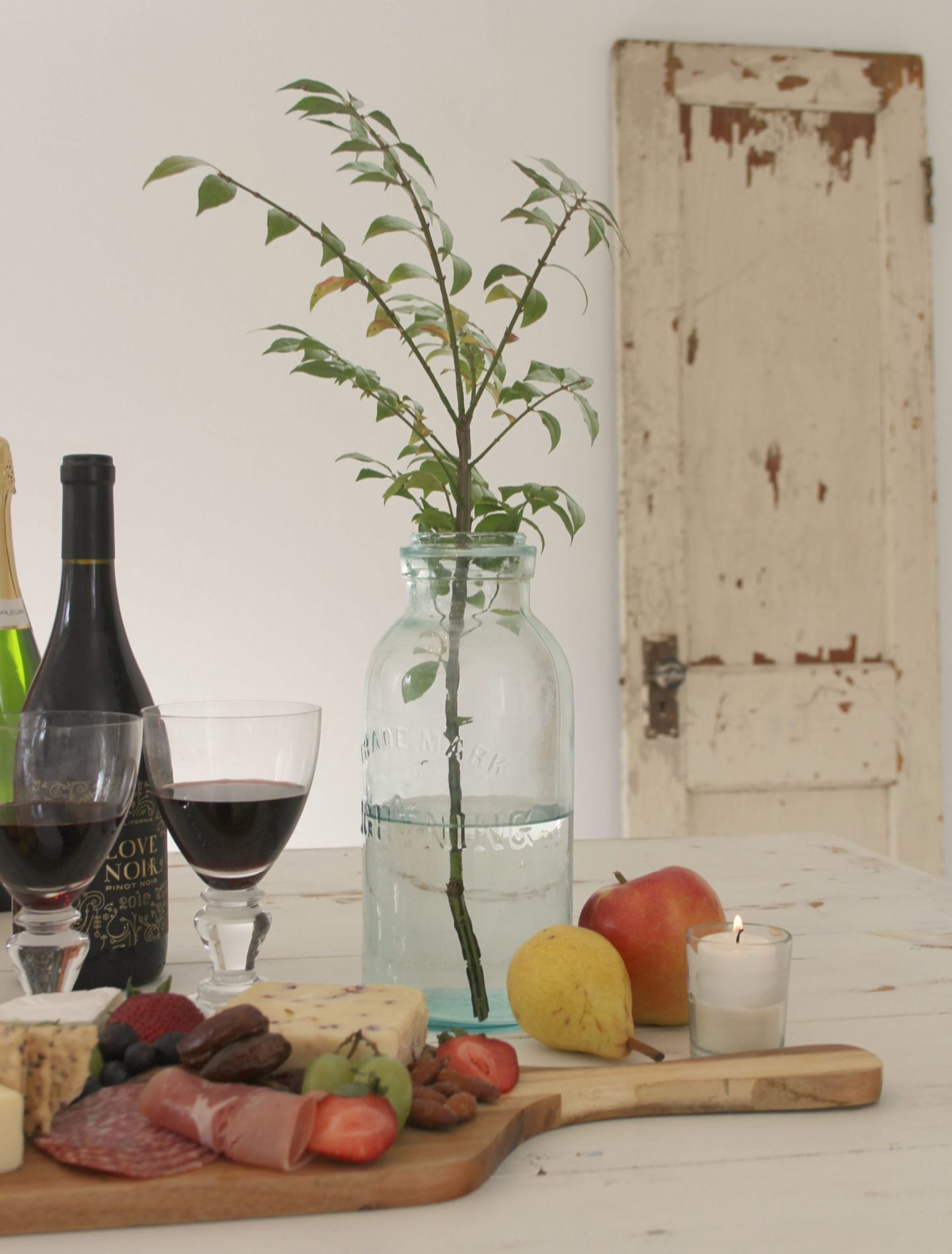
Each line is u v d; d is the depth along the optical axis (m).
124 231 2.43
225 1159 0.61
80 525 0.96
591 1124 0.69
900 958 0.99
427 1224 0.58
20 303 2.41
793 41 2.58
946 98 2.61
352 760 2.50
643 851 1.41
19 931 1.01
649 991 0.85
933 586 2.58
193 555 2.46
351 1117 0.60
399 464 2.48
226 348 2.45
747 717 2.52
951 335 2.62
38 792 0.79
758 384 2.54
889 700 2.56
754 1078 0.70
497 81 2.50
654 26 2.54
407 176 0.82
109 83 2.42
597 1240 0.56
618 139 2.47
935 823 2.58
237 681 2.46
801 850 1.41
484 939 0.84
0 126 2.40
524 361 2.51
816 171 2.55
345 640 2.49
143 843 0.92
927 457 2.58
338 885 1.27
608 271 2.52
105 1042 0.70
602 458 2.53
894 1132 0.67
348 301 2.47
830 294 2.56
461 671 0.84
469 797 0.83
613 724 2.54
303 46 2.46
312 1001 0.72
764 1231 0.57
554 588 2.52
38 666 1.20
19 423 2.41
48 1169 0.60
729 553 2.54
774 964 0.76
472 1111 0.65
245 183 2.44
